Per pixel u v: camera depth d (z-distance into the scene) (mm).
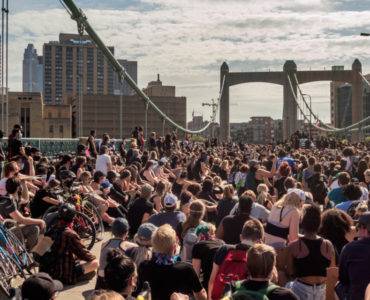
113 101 173375
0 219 9461
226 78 158000
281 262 7027
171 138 39906
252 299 5070
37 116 125188
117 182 15461
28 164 15891
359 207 9695
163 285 6340
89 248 11742
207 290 7855
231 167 24969
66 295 8930
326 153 38281
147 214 11945
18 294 5121
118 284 5250
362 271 6098
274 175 19188
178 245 9406
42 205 12344
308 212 6777
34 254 9461
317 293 6625
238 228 8836
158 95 194750
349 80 155250
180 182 20000
